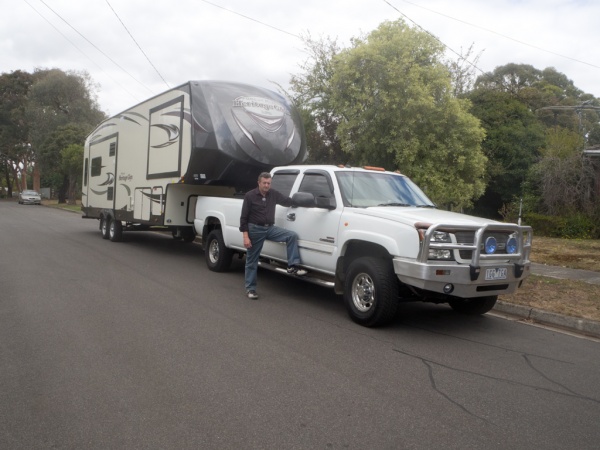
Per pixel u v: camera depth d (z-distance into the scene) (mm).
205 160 9938
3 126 55812
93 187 16234
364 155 16250
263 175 7223
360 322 6266
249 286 7539
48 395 3990
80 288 7879
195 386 4215
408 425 3646
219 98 10180
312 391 4184
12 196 72125
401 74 15133
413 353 5285
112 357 4859
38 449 3211
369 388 4293
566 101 40312
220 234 9469
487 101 26812
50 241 14242
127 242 14531
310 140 18531
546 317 6891
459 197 16641
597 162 19812
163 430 3469
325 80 17906
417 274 5559
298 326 6125
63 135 44375
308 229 7219
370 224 6211
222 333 5723
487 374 4766
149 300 7215
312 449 3270
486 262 5855
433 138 15938
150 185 11836
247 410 3797
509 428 3662
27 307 6645
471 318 6945
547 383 4602
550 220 19375
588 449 3396
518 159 24844
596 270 10797
